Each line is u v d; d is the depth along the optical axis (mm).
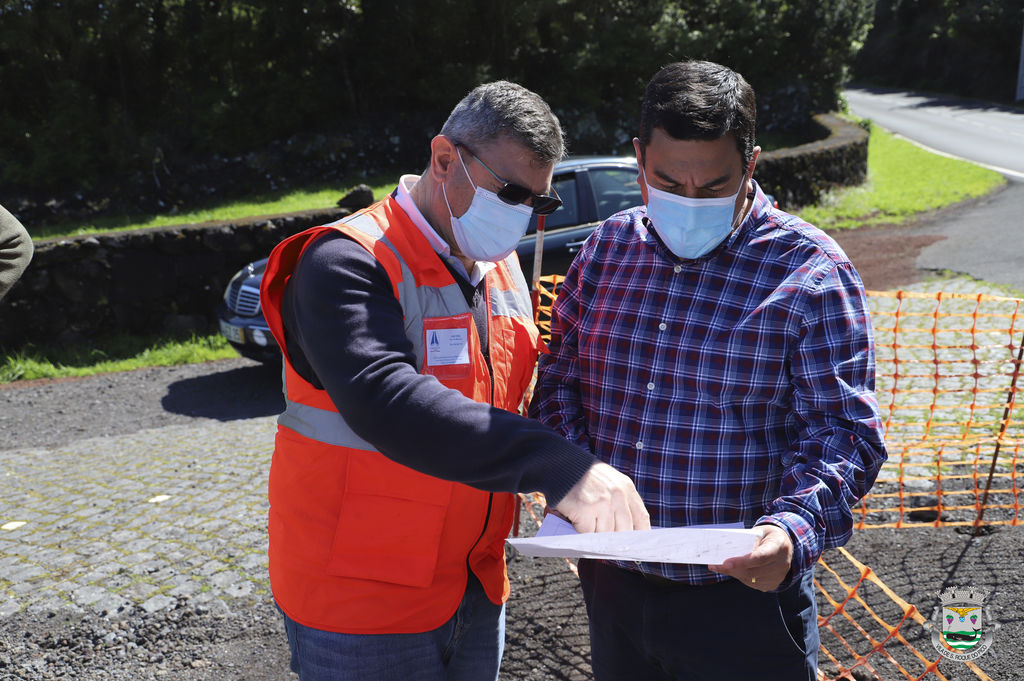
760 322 1498
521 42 23969
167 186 18938
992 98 47031
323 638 1499
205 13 21375
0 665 2906
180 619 3156
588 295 1766
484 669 1719
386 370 1196
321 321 1268
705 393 1555
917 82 54094
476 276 1611
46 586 3406
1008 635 2684
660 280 1625
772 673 1583
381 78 22156
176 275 8727
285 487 1499
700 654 1604
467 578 1616
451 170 1433
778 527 1317
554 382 1812
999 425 4383
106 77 20875
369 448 1420
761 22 25891
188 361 8016
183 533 3867
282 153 20047
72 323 8430
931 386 5148
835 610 2535
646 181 1532
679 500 1585
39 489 4629
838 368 1440
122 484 4613
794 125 25531
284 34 21438
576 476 1130
